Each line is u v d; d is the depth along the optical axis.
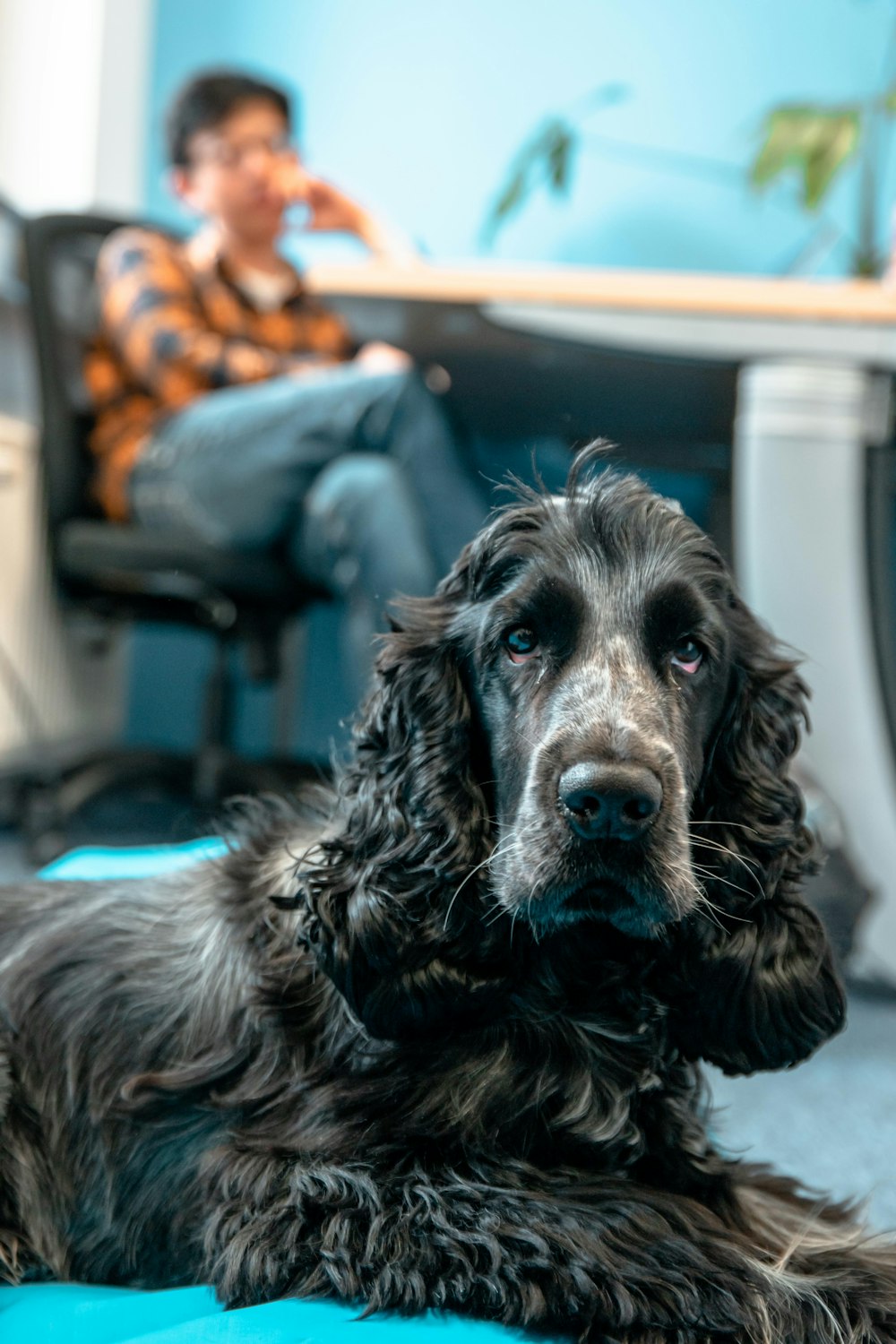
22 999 1.71
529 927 1.46
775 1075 2.60
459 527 3.52
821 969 1.57
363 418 3.51
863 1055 2.74
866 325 3.19
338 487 3.44
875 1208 1.97
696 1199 1.56
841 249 5.04
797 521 3.25
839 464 3.24
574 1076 1.46
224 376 3.90
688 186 5.10
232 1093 1.53
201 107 4.13
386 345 4.26
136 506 3.78
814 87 5.01
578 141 5.12
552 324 3.39
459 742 1.50
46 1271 1.63
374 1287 1.28
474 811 1.49
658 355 3.37
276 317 4.32
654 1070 1.51
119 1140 1.60
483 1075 1.44
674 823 1.32
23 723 4.33
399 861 1.47
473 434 5.09
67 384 3.84
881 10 4.94
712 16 5.02
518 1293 1.26
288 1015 1.53
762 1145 2.23
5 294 4.54
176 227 4.99
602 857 1.30
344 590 3.54
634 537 1.46
